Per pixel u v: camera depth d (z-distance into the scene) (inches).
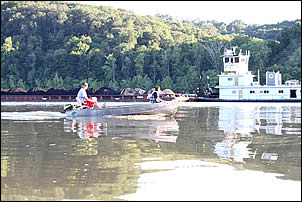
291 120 698.8
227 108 1300.4
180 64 4731.8
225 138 418.0
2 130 510.3
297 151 331.6
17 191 214.2
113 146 357.4
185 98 2316.7
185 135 447.5
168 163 281.1
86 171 255.6
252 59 4298.7
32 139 408.8
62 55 5349.4
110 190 217.2
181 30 6820.9
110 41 5689.0
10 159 293.4
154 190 217.8
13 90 2677.2
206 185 227.6
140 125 587.2
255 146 359.3
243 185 228.4
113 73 4785.9
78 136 437.7
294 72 3528.5
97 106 840.3
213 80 4074.8
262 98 2122.3
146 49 5054.1
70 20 6963.6
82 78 5113.2
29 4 7431.1
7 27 6560.0
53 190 216.4
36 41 6107.3
